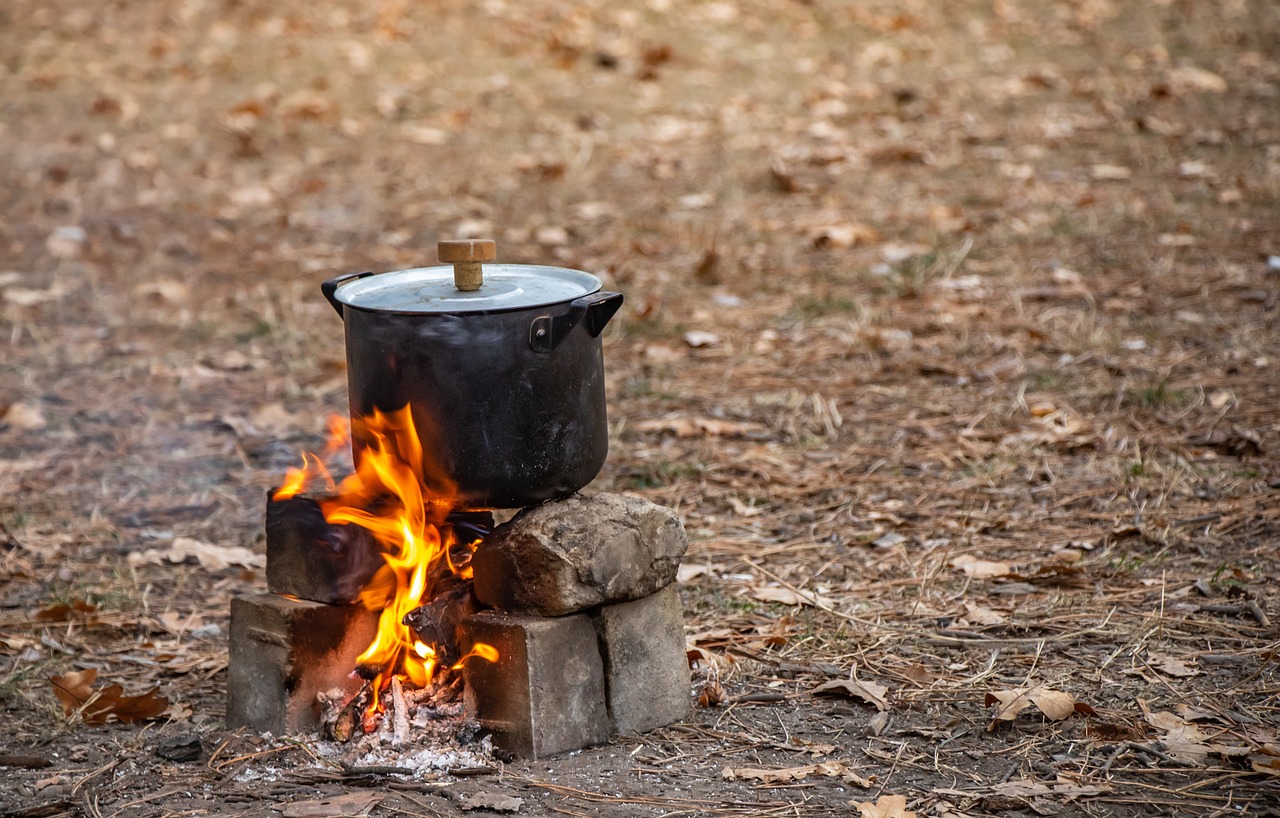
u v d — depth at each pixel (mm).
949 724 3273
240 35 9773
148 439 4289
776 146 7145
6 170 7082
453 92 8430
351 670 3312
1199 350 4363
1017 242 5418
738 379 4422
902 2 9992
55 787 3213
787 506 3902
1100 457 3980
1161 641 3434
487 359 3156
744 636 3508
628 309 4953
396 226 6168
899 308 4816
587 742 3258
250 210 6484
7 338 4996
